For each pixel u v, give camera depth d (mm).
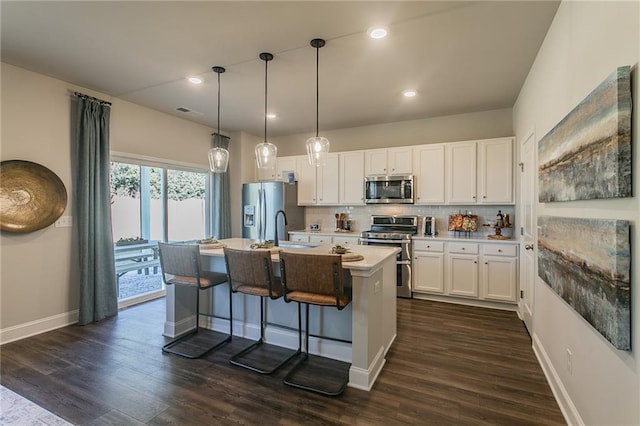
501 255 3850
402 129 4984
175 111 4438
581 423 1703
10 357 2658
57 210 3279
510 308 3873
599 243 1390
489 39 2549
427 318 3596
